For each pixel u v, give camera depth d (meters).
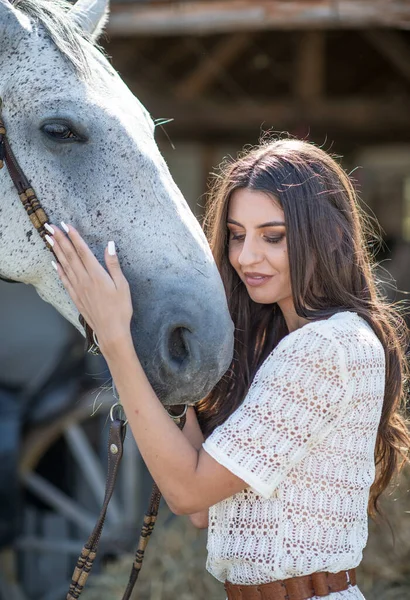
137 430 1.37
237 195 1.52
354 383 1.39
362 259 1.59
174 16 3.64
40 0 1.68
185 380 1.46
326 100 6.02
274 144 1.56
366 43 6.12
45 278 1.62
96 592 3.15
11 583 3.49
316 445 1.40
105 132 1.51
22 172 1.53
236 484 1.38
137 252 1.50
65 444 3.80
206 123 6.06
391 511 3.04
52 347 4.71
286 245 1.48
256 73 6.55
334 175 1.56
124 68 6.21
